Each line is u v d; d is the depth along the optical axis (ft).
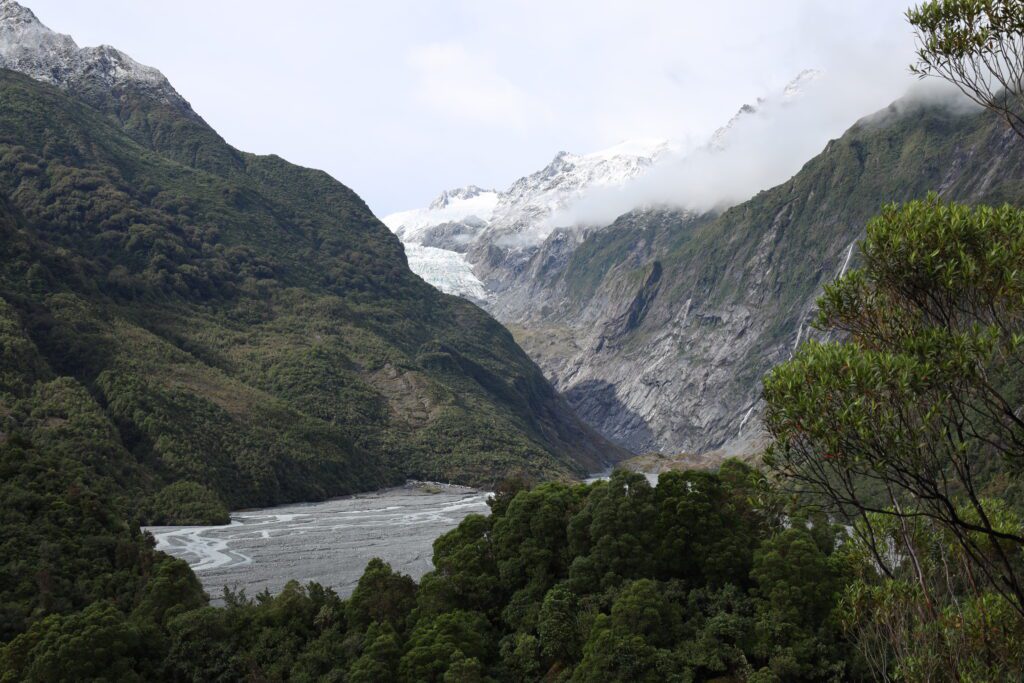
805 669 162.30
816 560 177.47
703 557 193.06
